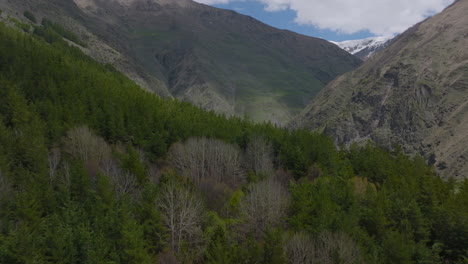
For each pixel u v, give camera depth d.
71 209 32.25
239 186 54.00
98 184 35.41
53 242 26.89
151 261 28.75
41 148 42.81
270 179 48.53
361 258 30.17
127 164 43.91
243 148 69.94
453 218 41.12
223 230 32.66
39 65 73.19
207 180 49.69
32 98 62.94
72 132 50.19
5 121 52.44
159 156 61.66
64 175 41.44
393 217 42.19
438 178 59.56
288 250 30.81
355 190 52.91
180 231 32.28
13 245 25.19
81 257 27.83
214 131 69.75
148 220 31.62
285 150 64.81
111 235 29.92
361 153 75.44
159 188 38.06
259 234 36.09
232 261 28.33
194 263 31.12
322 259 29.86
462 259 39.25
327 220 34.28
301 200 39.00
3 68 68.50
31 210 30.47
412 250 35.16
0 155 38.53
